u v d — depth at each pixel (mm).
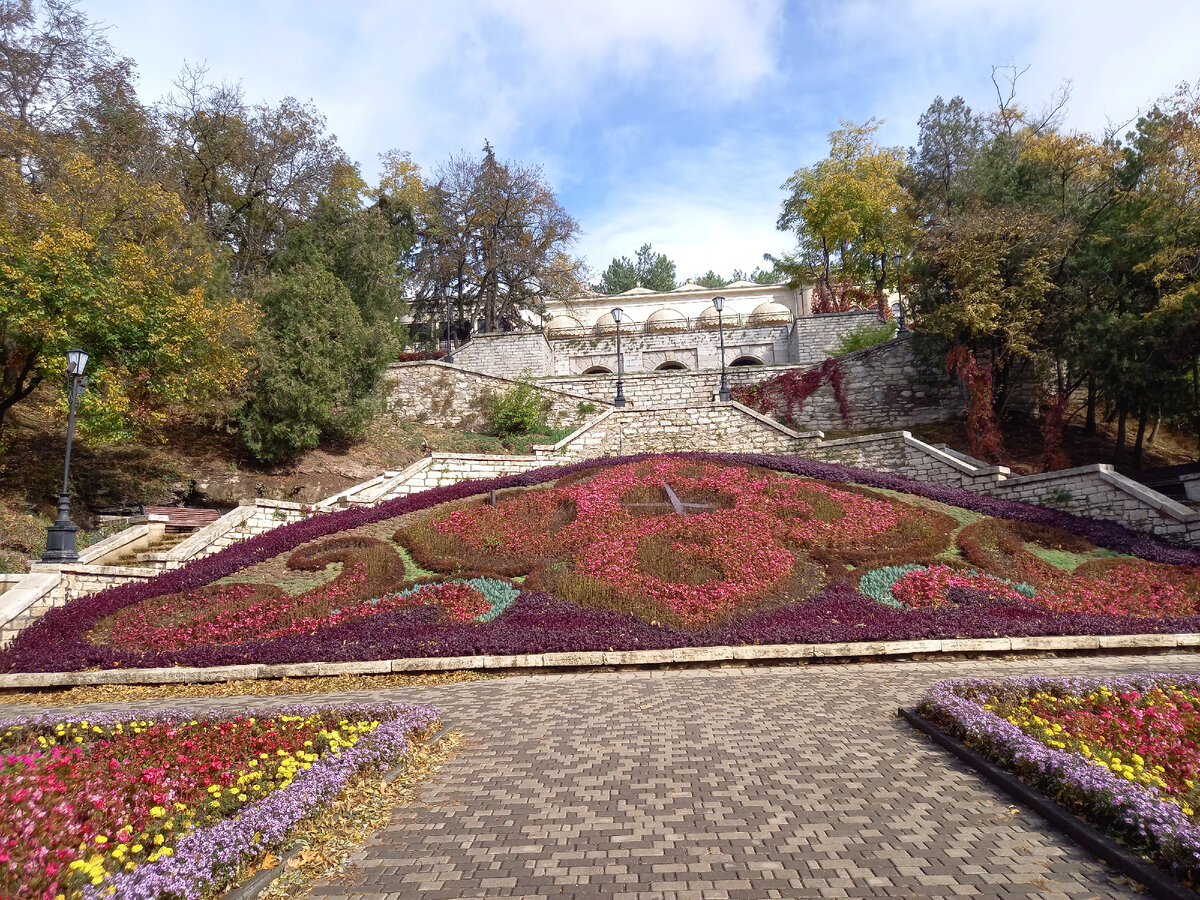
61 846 4098
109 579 13531
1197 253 20078
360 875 4172
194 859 3910
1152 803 4145
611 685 8914
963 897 3686
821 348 36000
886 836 4426
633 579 12328
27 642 11211
